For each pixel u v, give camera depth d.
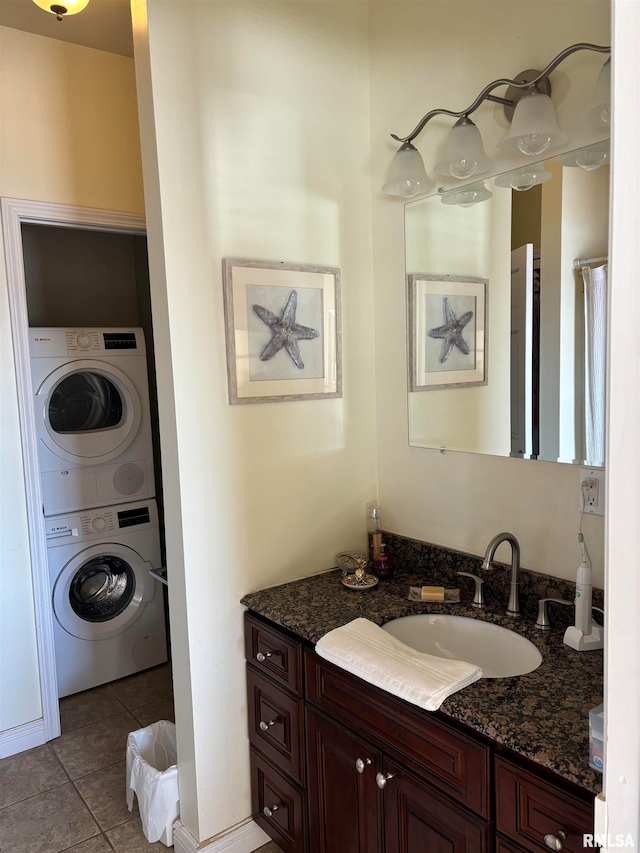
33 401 2.54
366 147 2.06
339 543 2.11
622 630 0.61
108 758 2.48
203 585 1.80
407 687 1.27
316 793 1.65
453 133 1.59
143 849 1.98
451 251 1.80
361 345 2.12
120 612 3.13
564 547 1.58
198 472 1.77
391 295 2.05
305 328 1.96
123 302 3.81
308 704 1.64
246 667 1.90
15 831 2.07
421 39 1.84
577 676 1.30
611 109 0.59
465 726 1.21
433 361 1.91
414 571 2.03
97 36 2.41
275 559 1.95
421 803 1.31
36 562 2.54
